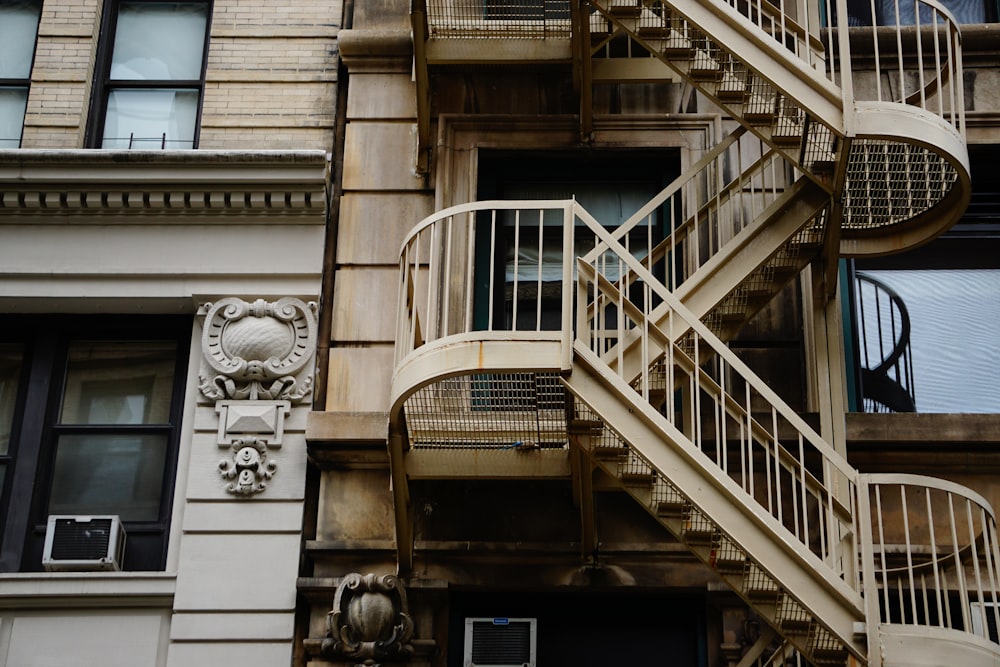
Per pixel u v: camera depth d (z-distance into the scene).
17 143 14.26
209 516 12.45
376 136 13.96
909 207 12.78
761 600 10.95
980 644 10.12
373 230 13.56
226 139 14.05
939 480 10.48
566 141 13.83
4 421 13.23
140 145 14.23
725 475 10.48
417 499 12.50
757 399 12.75
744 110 12.02
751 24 11.58
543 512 12.47
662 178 13.88
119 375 13.35
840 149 11.45
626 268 12.57
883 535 11.41
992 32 13.98
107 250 13.39
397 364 11.43
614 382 10.73
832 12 14.43
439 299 13.20
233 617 12.09
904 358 13.37
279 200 13.45
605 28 13.24
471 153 13.81
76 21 14.59
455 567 12.27
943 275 13.68
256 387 12.92
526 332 10.91
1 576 12.20
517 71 14.07
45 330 13.46
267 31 14.48
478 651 12.00
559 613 12.32
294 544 12.38
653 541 12.29
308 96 14.21
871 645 10.07
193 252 13.38
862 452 12.52
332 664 11.91
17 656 12.05
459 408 12.03
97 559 12.28
